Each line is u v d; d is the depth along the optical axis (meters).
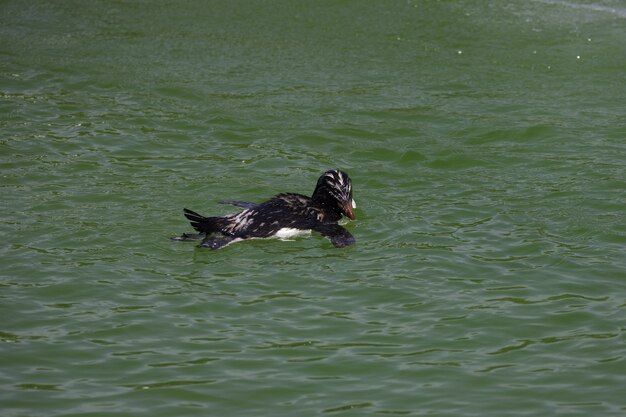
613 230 13.48
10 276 12.06
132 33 23.31
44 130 17.69
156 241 13.25
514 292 11.75
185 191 15.14
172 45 22.52
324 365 10.09
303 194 14.99
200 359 10.20
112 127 17.95
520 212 14.25
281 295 11.73
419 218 14.13
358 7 24.78
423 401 9.40
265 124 18.28
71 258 12.64
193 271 12.38
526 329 10.85
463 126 18.08
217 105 19.16
